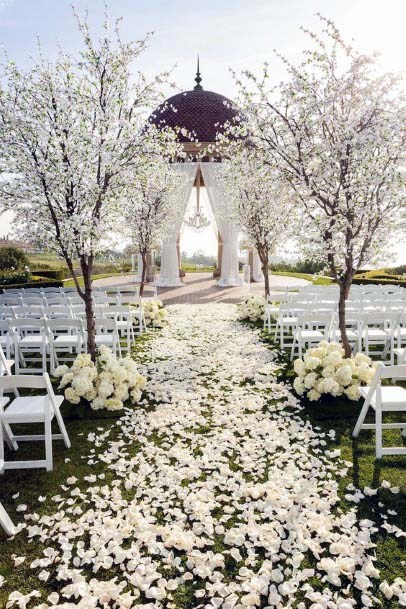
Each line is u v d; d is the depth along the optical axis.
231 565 2.75
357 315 6.55
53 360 6.77
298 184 5.78
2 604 2.48
